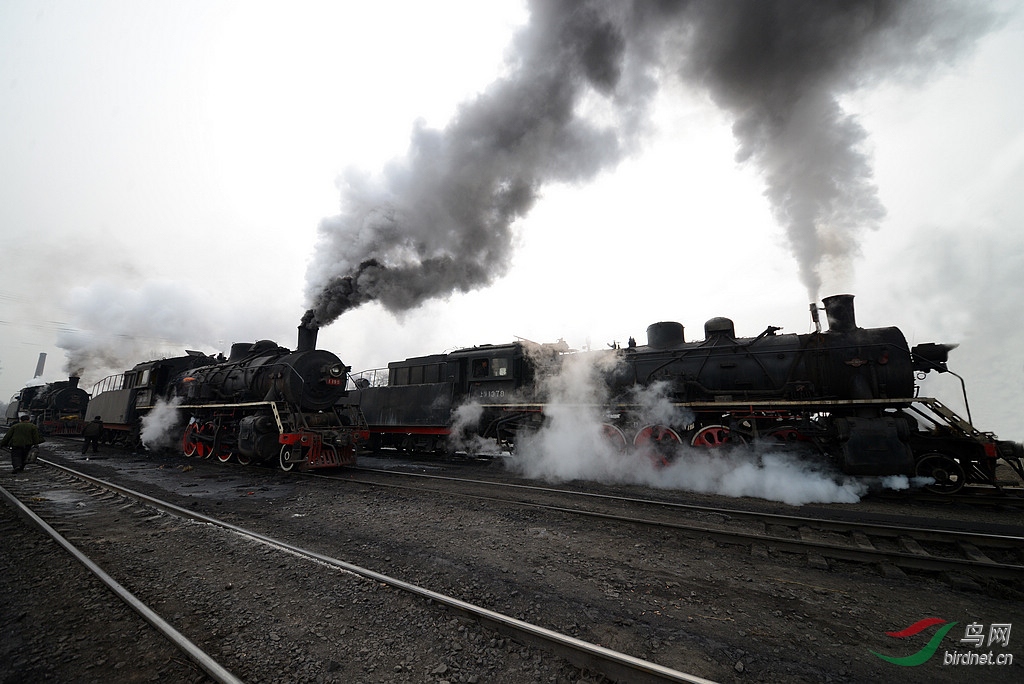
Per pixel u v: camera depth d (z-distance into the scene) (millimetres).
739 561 4824
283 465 10672
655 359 10820
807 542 5066
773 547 5145
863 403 8367
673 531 5711
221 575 4262
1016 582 4199
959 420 7945
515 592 3932
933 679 2789
